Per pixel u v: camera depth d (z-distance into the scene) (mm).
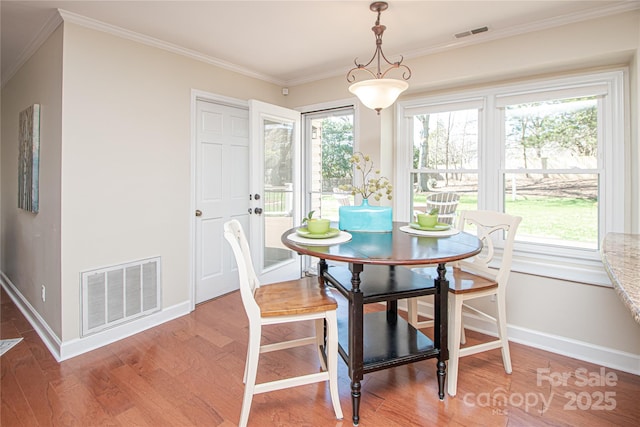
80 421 1659
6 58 2979
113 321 2502
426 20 2320
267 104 3305
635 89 2123
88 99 2334
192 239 3045
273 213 3547
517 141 2660
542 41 2332
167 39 2674
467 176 2906
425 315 2986
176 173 2898
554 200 2531
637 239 1806
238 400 1834
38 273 2648
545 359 2279
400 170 3254
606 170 2318
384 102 2051
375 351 1814
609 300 2197
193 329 2693
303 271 4129
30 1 2064
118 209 2520
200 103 3127
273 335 2602
